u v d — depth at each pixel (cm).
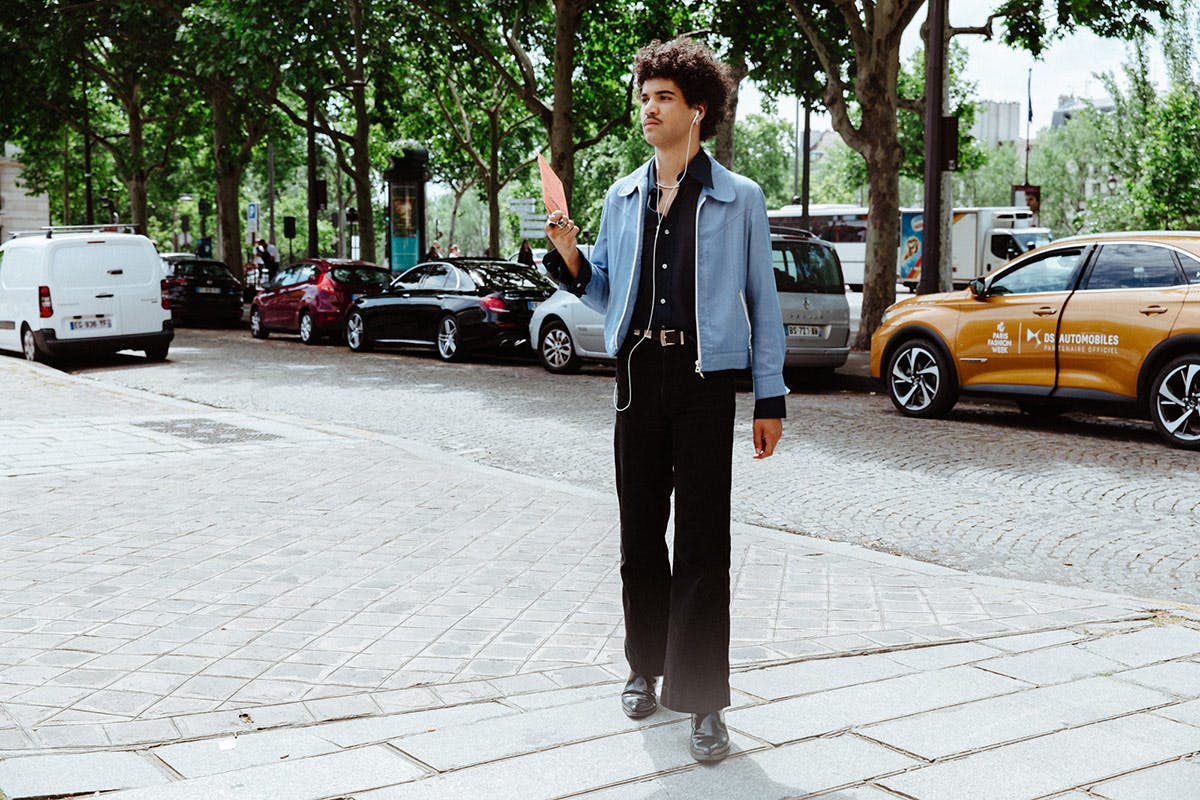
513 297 1781
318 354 1945
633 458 333
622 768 307
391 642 420
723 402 321
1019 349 1047
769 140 8256
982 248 4581
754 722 341
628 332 327
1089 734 333
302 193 8988
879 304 1803
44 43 2764
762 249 323
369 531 603
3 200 6650
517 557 550
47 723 337
